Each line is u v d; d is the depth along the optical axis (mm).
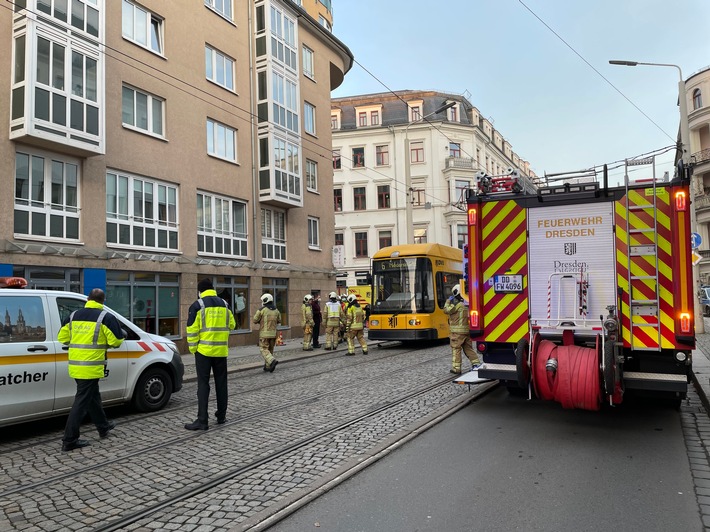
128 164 15547
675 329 6105
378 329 17344
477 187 7520
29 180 13086
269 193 20719
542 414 7391
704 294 31734
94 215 14383
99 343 6254
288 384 10531
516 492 4574
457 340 11039
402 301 17156
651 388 6180
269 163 20828
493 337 7242
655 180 6371
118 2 15586
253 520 4066
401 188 45094
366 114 46719
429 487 4730
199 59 18531
